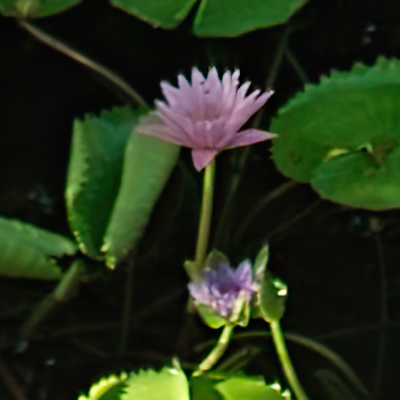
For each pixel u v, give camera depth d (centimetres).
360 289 293
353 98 297
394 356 288
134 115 296
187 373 285
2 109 303
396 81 297
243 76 307
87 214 291
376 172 295
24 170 298
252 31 311
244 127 302
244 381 282
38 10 307
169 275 294
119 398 277
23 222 294
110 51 308
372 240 297
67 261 292
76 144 293
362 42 310
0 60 307
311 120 297
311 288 293
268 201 299
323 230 297
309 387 285
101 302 291
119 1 306
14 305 290
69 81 305
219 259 283
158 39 310
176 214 298
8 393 284
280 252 296
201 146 284
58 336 288
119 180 293
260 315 284
